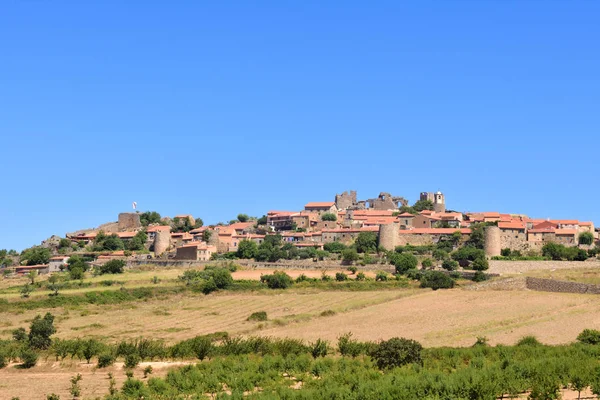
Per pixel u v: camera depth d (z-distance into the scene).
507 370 92.88
